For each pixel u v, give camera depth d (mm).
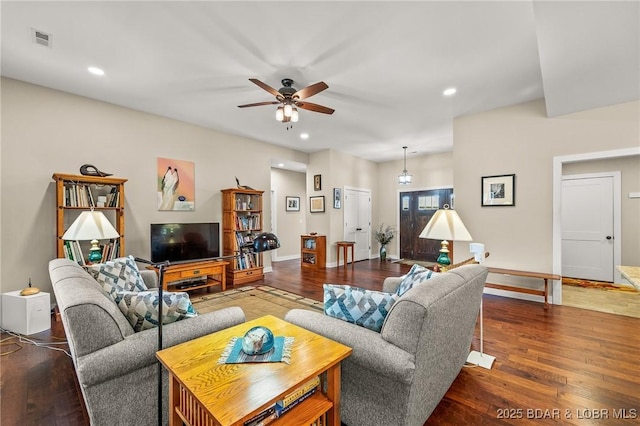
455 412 1622
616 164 4547
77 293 1333
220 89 3252
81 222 2514
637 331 2721
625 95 2904
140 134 3926
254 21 2117
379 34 2260
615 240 4559
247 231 4992
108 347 1279
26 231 3059
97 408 1241
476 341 2523
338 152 6441
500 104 3719
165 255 3893
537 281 3658
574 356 2250
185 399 1157
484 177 3975
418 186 6969
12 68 2777
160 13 2029
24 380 1932
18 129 3018
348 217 6730
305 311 1731
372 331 1431
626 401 1717
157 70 2824
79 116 3408
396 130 4812
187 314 1586
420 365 1261
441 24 2135
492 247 3930
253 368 1169
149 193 4016
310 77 2951
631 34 1892
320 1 1917
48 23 2121
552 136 3502
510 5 1933
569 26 1827
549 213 3543
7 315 2721
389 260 7035
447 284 1424
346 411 1447
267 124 4508
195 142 4535
